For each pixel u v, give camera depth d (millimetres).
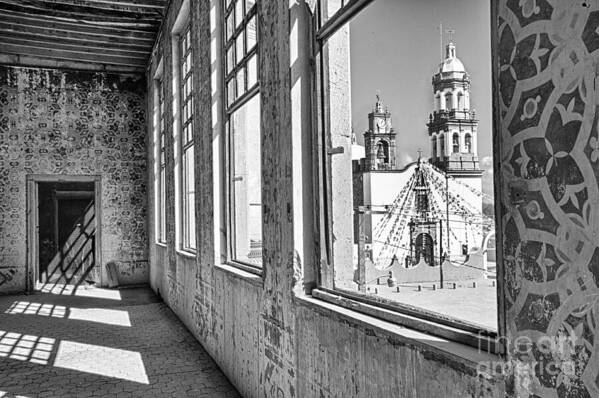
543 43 1184
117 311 7762
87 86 10586
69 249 10641
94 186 10734
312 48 2844
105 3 7895
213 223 4840
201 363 4867
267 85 3270
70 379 4465
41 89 10234
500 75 1319
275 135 3104
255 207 8977
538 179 1199
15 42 9398
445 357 1525
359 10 2350
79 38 9188
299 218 2811
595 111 1057
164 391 4113
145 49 9898
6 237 9867
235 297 4102
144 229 10922
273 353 3152
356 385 2082
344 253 2844
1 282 9781
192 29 5824
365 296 2303
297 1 2861
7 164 9953
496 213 1347
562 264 1133
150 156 10383
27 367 4840
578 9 1094
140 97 10945
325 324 2377
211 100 4832
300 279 2785
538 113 1198
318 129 2812
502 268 1323
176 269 7223
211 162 4887
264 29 3344
